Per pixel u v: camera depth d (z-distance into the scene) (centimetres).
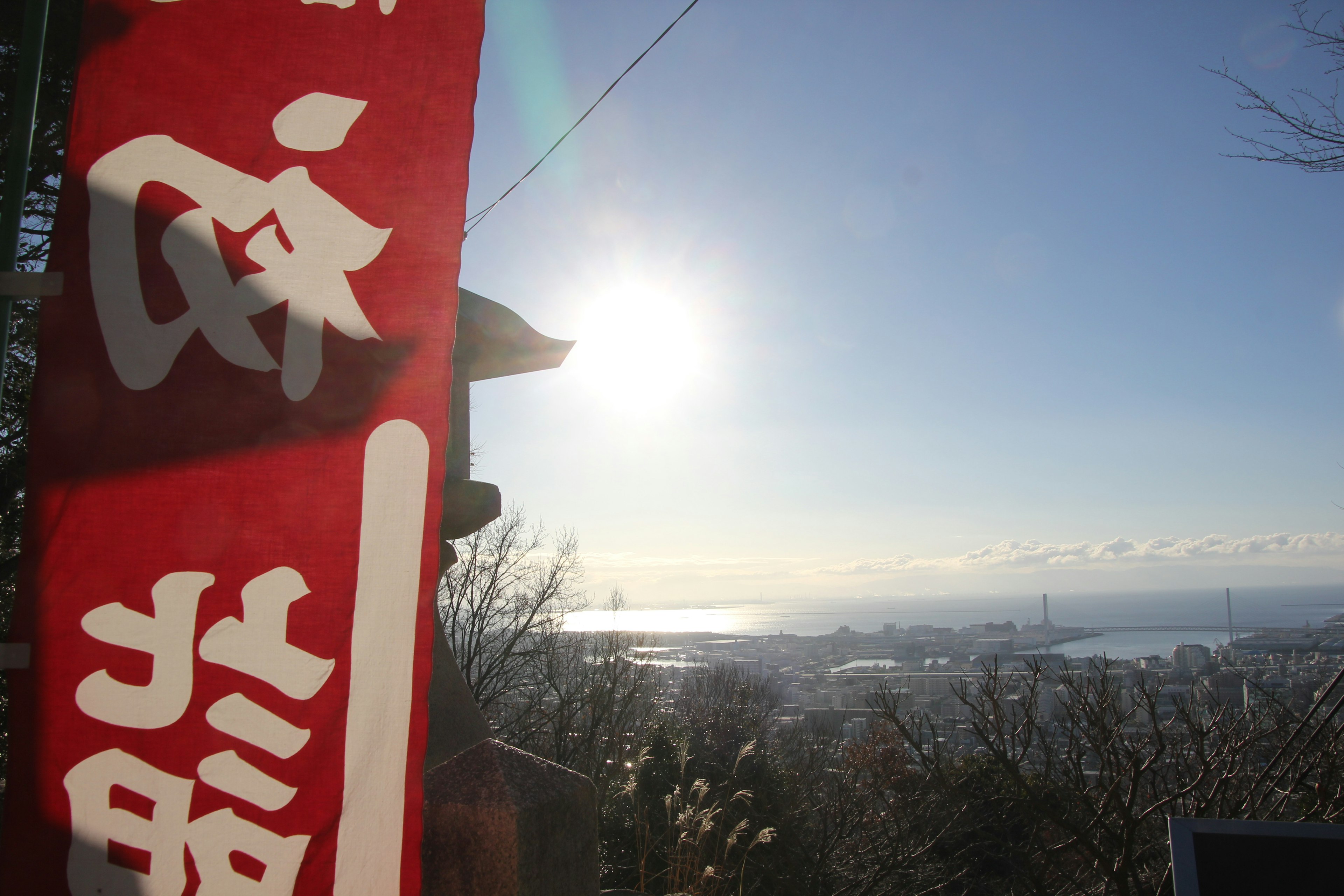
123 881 174
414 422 201
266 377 197
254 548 190
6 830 173
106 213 197
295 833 181
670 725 1053
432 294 208
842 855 764
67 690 179
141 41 208
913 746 628
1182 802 570
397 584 193
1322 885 185
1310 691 631
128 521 186
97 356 190
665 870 528
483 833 221
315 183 209
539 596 1408
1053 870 652
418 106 218
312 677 187
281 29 216
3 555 557
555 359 341
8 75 512
